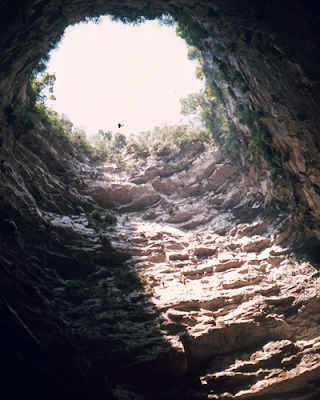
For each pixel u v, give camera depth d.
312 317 19.86
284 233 24.08
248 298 20.72
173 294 20.75
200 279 22.44
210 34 19.84
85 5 19.25
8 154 21.59
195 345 18.19
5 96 20.80
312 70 15.94
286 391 17.33
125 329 18.27
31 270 18.94
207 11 18.19
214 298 20.42
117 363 16.73
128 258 23.33
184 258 24.08
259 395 17.08
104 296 19.97
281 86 18.03
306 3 14.00
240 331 19.05
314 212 21.86
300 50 15.68
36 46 19.84
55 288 19.42
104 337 17.64
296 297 20.44
